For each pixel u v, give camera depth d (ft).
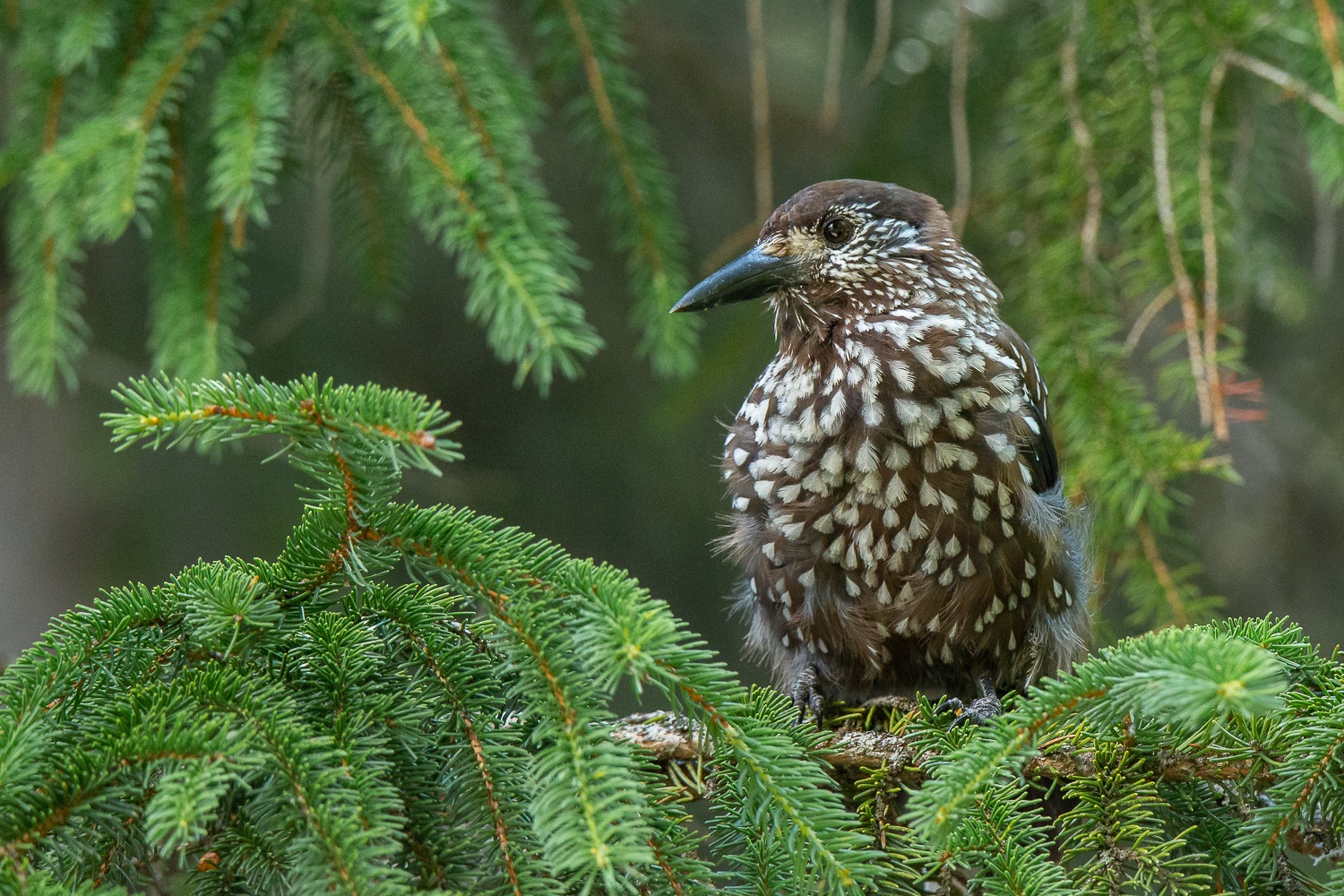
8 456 37.86
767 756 14.75
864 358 22.13
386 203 27.71
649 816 14.29
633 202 25.07
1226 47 25.03
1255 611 37.93
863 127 35.73
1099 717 14.08
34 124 23.47
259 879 14.61
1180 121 25.21
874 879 17.43
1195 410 37.93
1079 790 17.26
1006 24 30.89
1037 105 27.25
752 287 24.13
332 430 13.80
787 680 25.07
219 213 24.21
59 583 37.47
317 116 25.48
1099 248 28.45
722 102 39.78
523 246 21.57
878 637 22.70
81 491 38.01
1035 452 22.54
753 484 22.75
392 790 14.02
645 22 38.68
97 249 35.19
